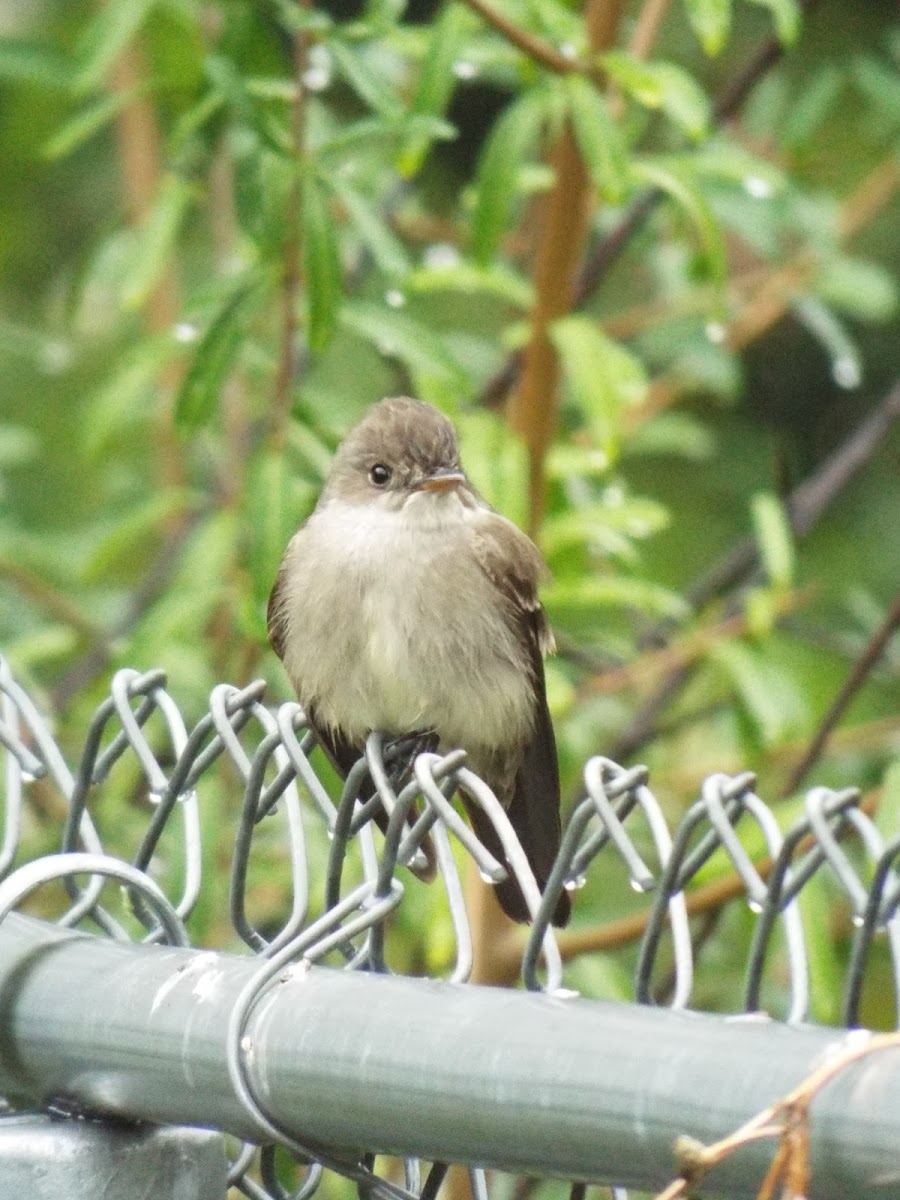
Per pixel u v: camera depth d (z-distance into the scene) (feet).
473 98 45.16
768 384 47.50
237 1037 12.44
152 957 13.52
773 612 30.76
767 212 33.60
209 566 28.60
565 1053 11.03
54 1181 13.55
